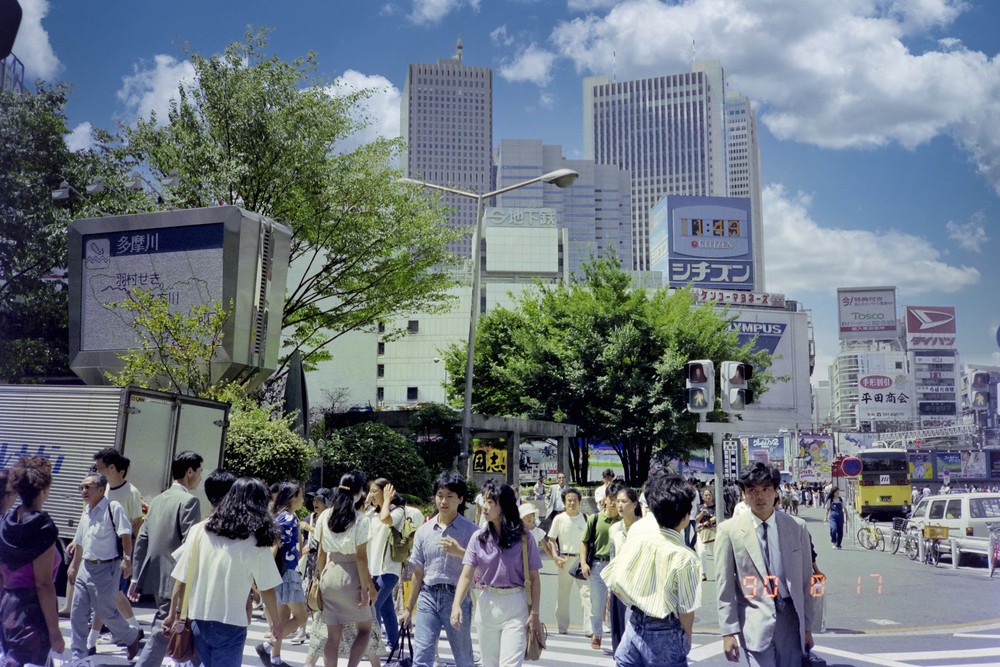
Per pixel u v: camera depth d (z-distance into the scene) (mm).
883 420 103812
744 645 5285
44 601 5273
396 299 27969
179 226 19203
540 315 39906
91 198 25281
